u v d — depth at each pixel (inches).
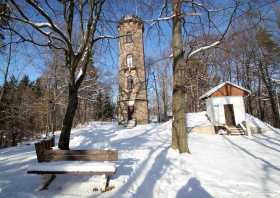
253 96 1534.2
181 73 402.0
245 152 418.9
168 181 239.9
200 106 1443.2
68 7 339.0
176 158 343.0
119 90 1309.1
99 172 208.1
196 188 218.8
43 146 252.8
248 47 1214.3
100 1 339.3
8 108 1028.5
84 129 932.6
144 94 1280.8
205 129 753.0
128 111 1275.8
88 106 1774.1
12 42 318.0
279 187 224.7
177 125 391.2
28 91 1140.5
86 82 1157.7
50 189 214.2
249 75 1424.7
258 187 224.8
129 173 257.0
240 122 780.0
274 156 380.5
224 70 1478.8
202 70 1413.6
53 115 1000.2
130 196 194.1
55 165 215.3
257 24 376.8
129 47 1306.6
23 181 238.4
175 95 401.4
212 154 387.2
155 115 2677.2
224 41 399.2
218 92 836.6
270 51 1154.7
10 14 297.6
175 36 409.4
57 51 802.2
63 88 983.0
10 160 355.3
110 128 962.1
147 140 552.4
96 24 357.4
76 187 217.9
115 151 233.5
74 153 236.2
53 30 318.7
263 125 811.4
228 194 205.5
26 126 1127.6
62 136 331.3
